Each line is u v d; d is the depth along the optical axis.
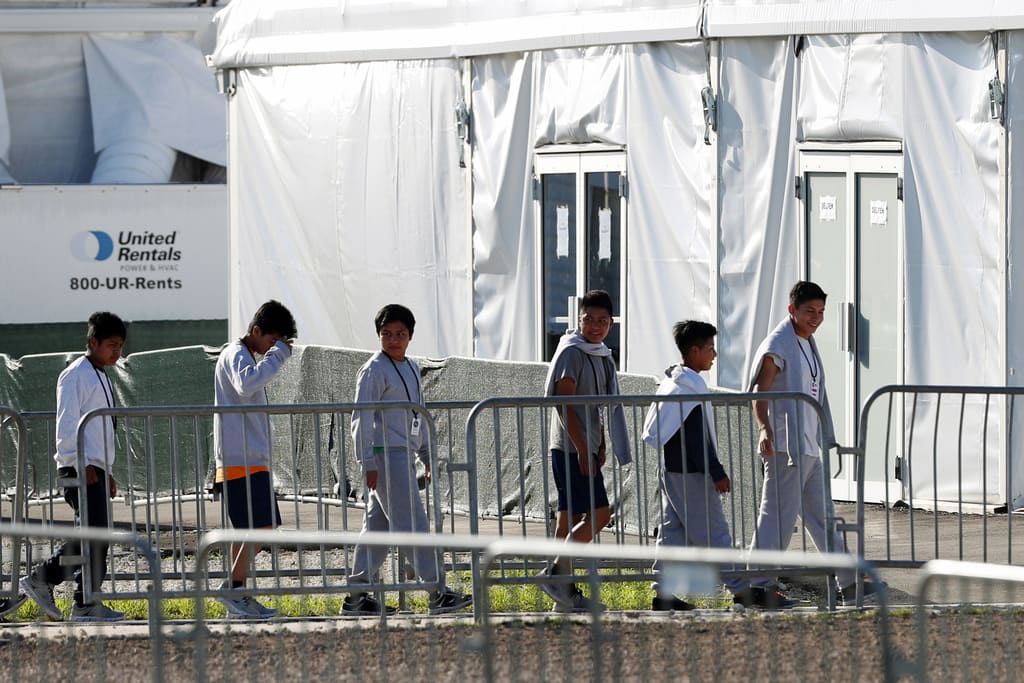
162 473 57.00
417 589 36.12
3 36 124.75
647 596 37.31
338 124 62.59
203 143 126.06
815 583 38.12
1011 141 46.88
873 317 49.81
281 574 38.22
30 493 55.81
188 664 31.64
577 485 37.03
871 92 49.09
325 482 55.50
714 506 36.38
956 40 47.78
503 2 56.91
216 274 104.44
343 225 62.81
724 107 51.53
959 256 48.00
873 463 50.06
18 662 32.44
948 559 41.03
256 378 36.84
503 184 57.25
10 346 101.94
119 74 125.38
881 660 29.64
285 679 30.27
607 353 37.53
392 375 37.06
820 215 50.50
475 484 35.38
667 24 52.09
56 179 126.38
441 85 59.03
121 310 103.38
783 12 50.16
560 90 55.44
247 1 66.31
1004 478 47.28
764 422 35.66
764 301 51.38
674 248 52.94
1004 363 47.22
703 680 28.83
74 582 38.28
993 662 29.72
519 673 29.95
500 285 57.81
